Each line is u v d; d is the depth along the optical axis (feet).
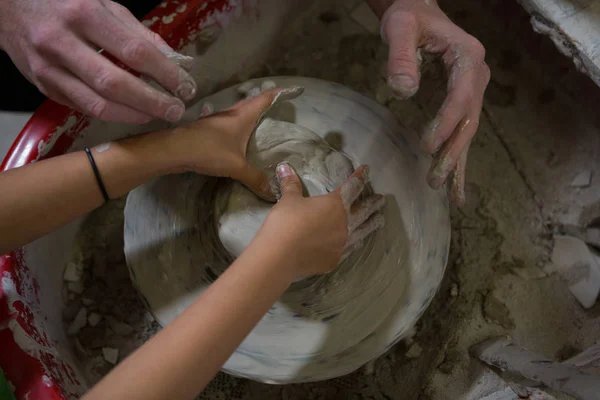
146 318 4.91
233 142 3.64
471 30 5.77
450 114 3.37
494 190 5.47
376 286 3.86
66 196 3.16
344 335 3.73
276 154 3.86
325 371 3.60
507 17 5.52
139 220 4.04
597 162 5.19
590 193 5.21
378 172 4.20
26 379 3.29
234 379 4.78
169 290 3.88
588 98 5.14
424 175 4.11
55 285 4.66
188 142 3.44
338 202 3.34
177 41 4.50
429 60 3.85
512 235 5.33
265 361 3.64
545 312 4.97
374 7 4.50
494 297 4.99
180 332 2.57
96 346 4.74
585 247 5.15
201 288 3.88
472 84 3.44
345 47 5.89
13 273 3.72
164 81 3.00
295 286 3.85
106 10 2.90
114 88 2.83
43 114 4.01
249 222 3.65
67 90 3.05
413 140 4.23
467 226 5.32
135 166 3.31
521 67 5.62
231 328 2.66
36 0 2.91
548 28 3.72
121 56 2.87
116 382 2.40
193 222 4.05
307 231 3.06
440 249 3.94
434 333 4.88
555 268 5.17
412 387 4.62
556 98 5.45
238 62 5.53
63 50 2.86
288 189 3.33
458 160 3.61
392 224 4.03
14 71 5.32
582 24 3.57
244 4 4.89
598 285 4.96
